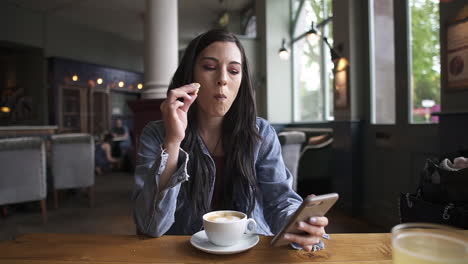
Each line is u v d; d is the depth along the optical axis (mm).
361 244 710
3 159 2898
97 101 8320
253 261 621
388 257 638
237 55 932
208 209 985
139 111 2873
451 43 2121
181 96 785
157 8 3207
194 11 7355
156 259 625
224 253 637
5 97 7773
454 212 1261
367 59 3281
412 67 2723
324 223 648
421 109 2639
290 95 5688
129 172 6828
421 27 2604
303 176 4816
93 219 3227
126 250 672
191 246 699
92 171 3740
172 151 785
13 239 731
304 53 5238
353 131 3355
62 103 7434
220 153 1076
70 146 3584
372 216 3213
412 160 2715
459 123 1998
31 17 7172
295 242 645
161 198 745
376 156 3176
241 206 1035
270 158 1088
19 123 7641
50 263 601
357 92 3357
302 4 5273
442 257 360
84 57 8344
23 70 7777
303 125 5195
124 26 8422
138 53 10094
